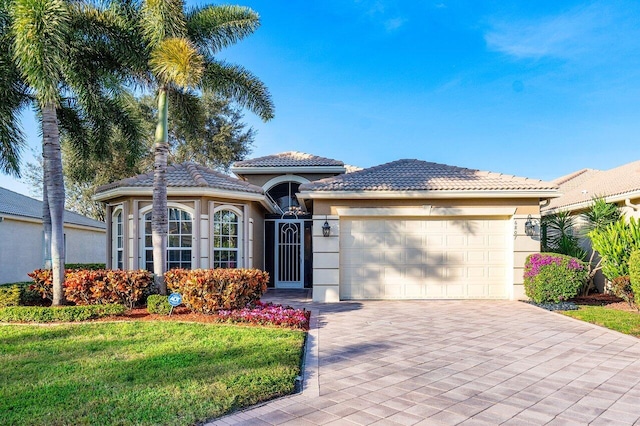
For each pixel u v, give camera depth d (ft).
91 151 47.16
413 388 17.51
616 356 22.44
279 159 65.16
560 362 21.30
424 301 41.73
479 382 18.28
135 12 36.60
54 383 17.20
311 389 17.29
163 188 35.78
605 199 46.37
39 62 28.60
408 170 47.42
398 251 43.04
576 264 37.88
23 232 60.03
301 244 58.34
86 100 41.34
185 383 17.06
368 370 19.86
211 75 39.78
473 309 36.88
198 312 31.96
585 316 32.63
